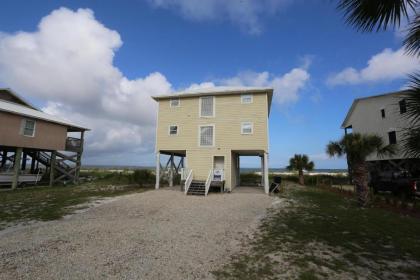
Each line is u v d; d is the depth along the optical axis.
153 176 21.48
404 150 3.63
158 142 18.53
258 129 16.89
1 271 4.31
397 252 5.38
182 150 18.34
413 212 9.84
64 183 21.48
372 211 10.09
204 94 17.92
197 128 17.92
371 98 22.83
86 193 15.40
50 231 6.82
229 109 17.61
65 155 21.83
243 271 4.43
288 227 7.48
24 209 10.12
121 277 4.12
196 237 6.40
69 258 4.89
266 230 7.15
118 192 15.95
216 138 17.47
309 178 25.23
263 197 14.05
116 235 6.46
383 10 3.41
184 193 15.23
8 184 17.98
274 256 5.14
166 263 4.72
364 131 23.38
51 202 11.85
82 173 32.22
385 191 16.45
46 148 19.66
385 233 6.83
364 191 11.27
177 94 18.27
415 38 3.46
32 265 4.56
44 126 19.61
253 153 20.48
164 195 14.41
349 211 10.08
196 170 17.36
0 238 6.18
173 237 6.37
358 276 4.25
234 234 6.74
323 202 12.46
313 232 6.93
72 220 8.20
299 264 4.73
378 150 11.34
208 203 11.77
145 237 6.32
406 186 13.80
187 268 4.51
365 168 11.55
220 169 17.03
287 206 11.20
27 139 18.19
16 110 17.73
